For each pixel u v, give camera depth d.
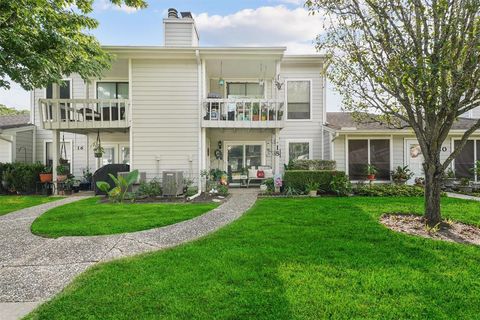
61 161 11.88
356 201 8.72
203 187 11.07
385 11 5.40
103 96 13.45
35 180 11.70
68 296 2.89
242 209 7.74
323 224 5.80
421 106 5.66
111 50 10.91
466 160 13.23
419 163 13.26
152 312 2.60
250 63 11.84
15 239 5.13
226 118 11.32
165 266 3.66
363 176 13.12
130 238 5.11
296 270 3.51
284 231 5.28
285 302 2.75
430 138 5.72
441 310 2.65
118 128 11.62
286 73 14.21
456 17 4.85
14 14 7.37
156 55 11.23
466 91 5.11
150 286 3.09
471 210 7.09
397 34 5.39
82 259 4.11
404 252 4.17
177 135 11.58
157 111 11.56
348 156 13.20
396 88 5.55
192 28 13.41
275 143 11.78
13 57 7.38
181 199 9.71
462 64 4.93
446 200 8.84
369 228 5.45
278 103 11.27
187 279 3.26
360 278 3.28
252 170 13.05
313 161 12.61
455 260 3.86
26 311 2.72
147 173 11.52
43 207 8.35
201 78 11.49
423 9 5.07
